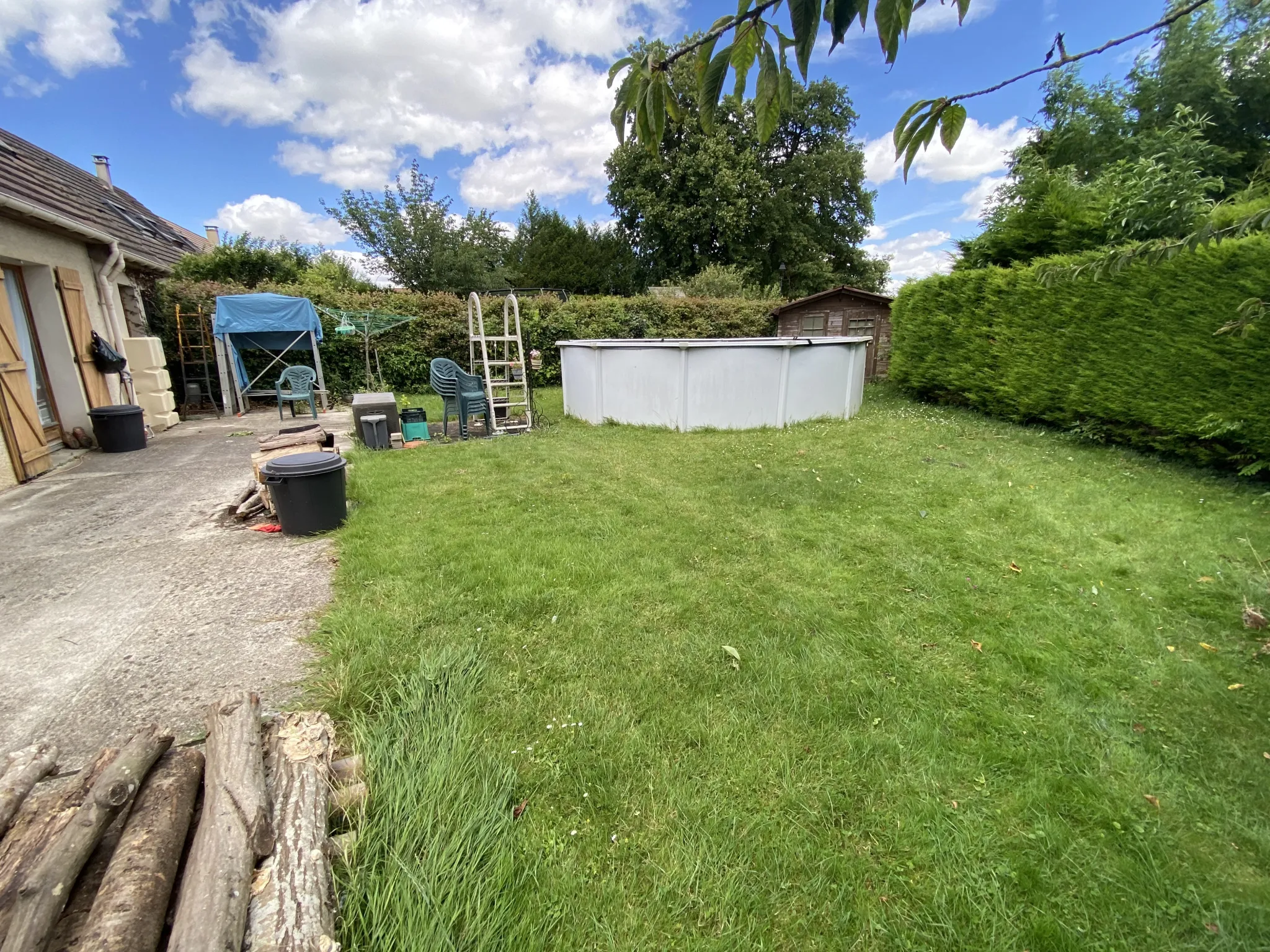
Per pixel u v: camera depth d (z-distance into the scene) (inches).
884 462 230.2
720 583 128.6
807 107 959.6
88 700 89.6
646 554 143.1
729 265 906.1
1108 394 245.9
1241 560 138.0
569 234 1272.1
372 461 238.2
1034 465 222.4
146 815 56.9
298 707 87.6
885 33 36.5
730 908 59.4
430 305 470.9
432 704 86.5
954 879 62.7
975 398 335.3
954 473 213.0
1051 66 46.5
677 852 65.0
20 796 60.8
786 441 274.4
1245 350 193.8
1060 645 106.3
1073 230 339.9
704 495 191.6
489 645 103.8
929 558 141.8
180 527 165.0
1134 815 70.7
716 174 881.5
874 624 113.1
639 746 80.3
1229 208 206.4
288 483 151.9
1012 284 297.0
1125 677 97.1
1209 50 415.2
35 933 44.2
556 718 85.9
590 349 327.6
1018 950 56.1
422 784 70.8
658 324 557.6
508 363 320.2
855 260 1151.6
